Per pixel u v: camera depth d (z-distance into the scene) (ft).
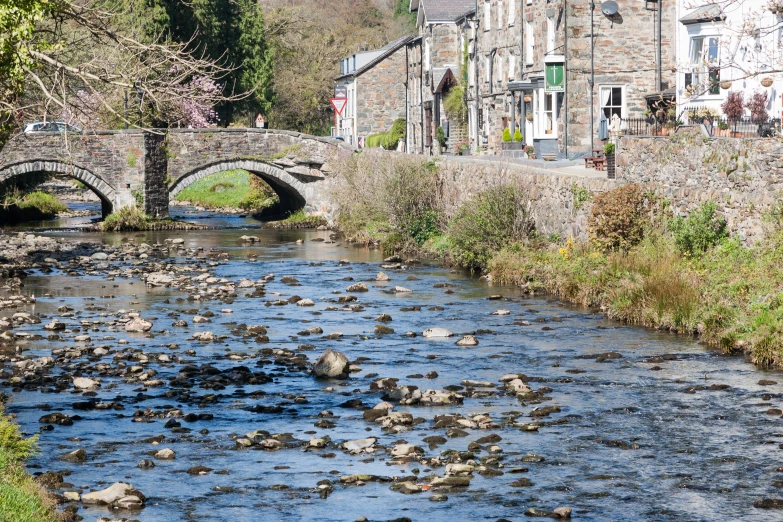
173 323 82.99
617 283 85.46
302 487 43.83
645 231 92.27
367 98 266.16
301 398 58.65
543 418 54.19
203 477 45.16
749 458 47.26
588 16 149.48
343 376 64.18
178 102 70.85
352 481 44.39
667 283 79.30
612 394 58.90
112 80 66.44
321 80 319.47
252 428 52.90
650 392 59.16
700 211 86.48
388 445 49.62
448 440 50.26
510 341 74.33
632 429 51.93
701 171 88.58
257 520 40.09
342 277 111.24
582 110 150.82
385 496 42.70
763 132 96.63
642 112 151.23
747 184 82.48
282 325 82.38
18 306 91.91
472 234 115.34
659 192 94.17
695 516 40.42
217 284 106.42
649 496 42.57
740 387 59.93
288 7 346.95
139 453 48.49
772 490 43.19
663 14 150.00
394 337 76.95
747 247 81.10
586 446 49.26
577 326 79.30
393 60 265.54
